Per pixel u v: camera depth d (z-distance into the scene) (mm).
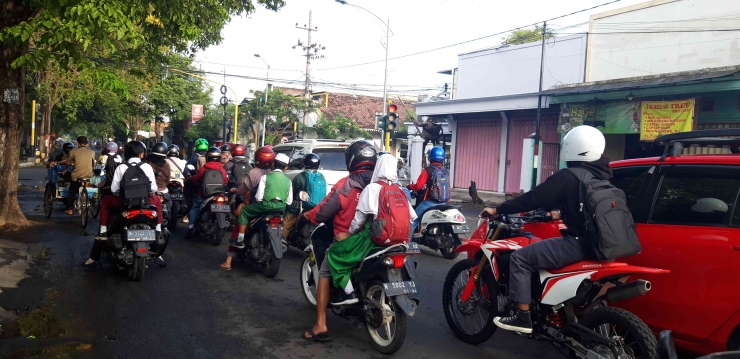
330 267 4664
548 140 20141
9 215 9562
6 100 9344
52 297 5719
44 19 6504
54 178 11000
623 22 17719
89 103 28812
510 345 4898
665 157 4477
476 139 22969
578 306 4020
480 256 4914
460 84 23891
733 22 15062
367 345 4766
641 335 3480
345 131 36156
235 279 6898
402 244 4395
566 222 4016
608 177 4008
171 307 5629
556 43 19844
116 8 6570
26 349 4336
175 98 35469
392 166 4500
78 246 8352
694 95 15055
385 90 23750
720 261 3809
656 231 4250
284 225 7930
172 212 10250
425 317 5621
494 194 21469
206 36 11133
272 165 7496
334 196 4746
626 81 16500
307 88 34531
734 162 4055
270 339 4836
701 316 3885
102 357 4262
